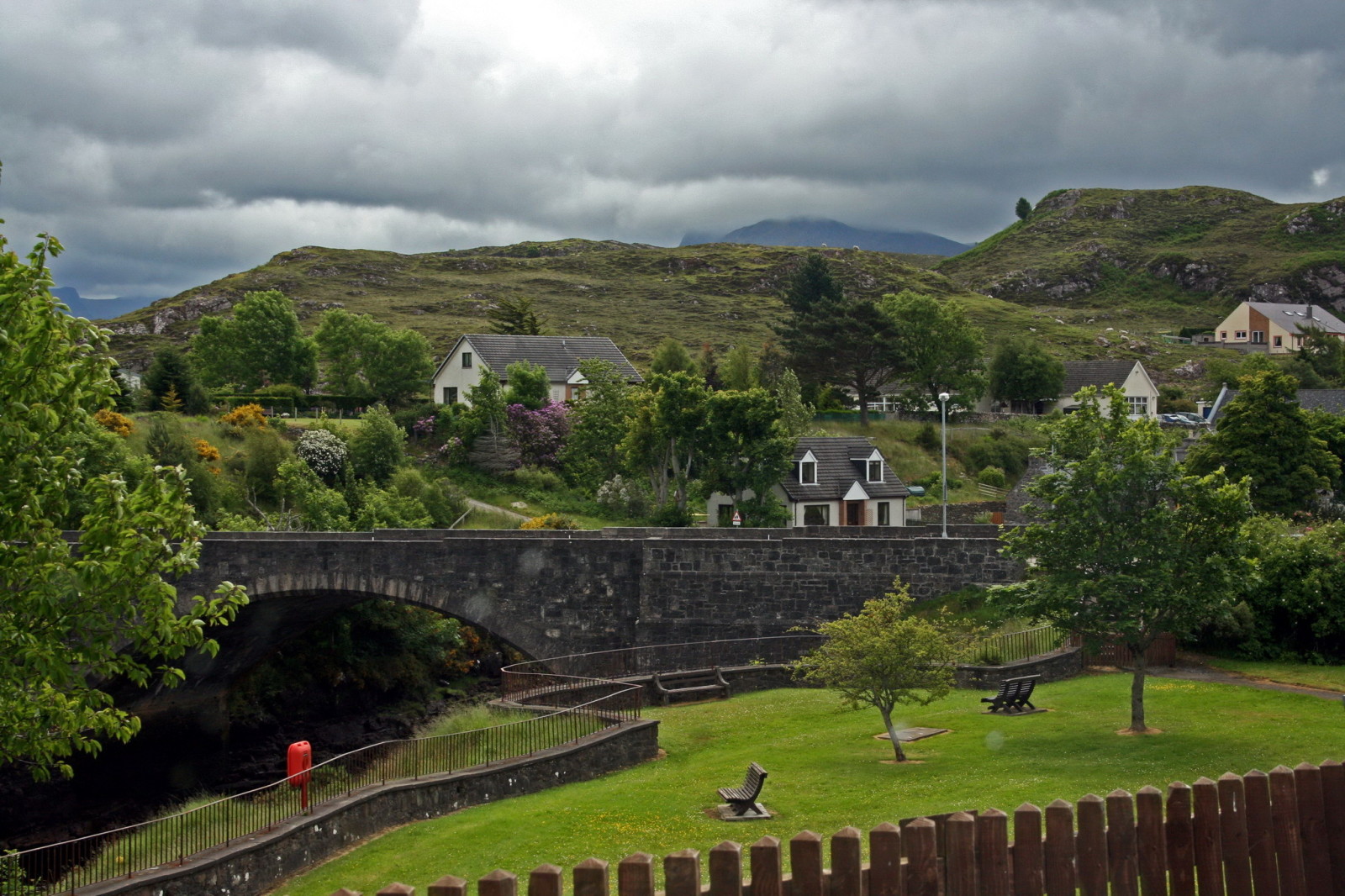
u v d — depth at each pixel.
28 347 16.70
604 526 69.19
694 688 36.91
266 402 91.50
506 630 43.69
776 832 21.48
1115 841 9.09
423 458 81.12
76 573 17.19
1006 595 29.64
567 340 97.38
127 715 19.09
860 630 27.39
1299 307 171.25
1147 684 33.84
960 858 8.62
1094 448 28.19
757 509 65.62
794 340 102.69
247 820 21.55
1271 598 37.09
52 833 40.34
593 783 27.17
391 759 25.36
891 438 96.69
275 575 43.81
